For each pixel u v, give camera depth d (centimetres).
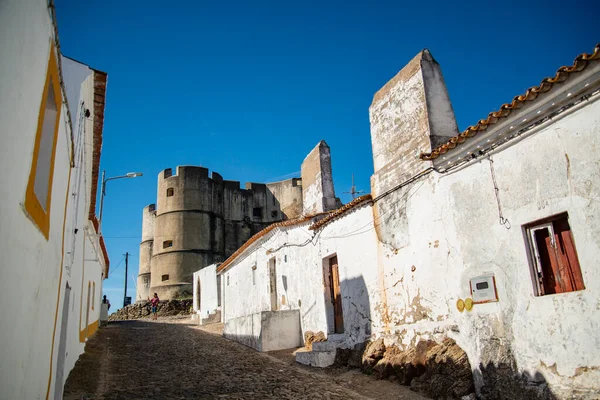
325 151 1686
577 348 671
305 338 1535
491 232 827
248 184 4847
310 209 1706
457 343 896
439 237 962
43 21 444
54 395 642
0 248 335
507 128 793
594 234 661
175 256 4084
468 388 830
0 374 349
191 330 2314
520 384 747
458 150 901
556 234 735
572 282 707
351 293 1286
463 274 881
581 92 683
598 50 628
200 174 4388
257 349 1559
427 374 924
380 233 1180
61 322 691
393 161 1152
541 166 745
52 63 498
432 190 994
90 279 1606
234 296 2503
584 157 682
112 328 2378
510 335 775
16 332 392
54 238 571
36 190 507
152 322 3017
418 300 1020
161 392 961
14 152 360
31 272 439
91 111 1011
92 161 1187
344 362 1225
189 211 4219
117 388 982
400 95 1155
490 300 817
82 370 1082
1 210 333
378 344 1124
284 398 928
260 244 2077
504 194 807
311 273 1546
